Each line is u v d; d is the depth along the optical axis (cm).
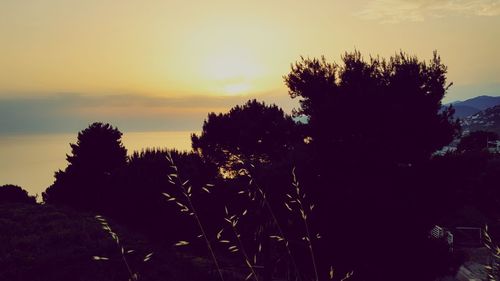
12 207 2408
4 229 1772
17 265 1262
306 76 1645
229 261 1115
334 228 1170
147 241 1546
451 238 2117
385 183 1286
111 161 3900
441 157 1405
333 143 1445
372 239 1188
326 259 1133
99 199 2102
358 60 1591
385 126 1402
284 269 667
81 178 3675
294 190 1170
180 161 1788
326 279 1041
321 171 1311
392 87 1490
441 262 1248
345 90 1534
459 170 1352
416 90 1471
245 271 1016
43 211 2269
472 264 1647
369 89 1459
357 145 1365
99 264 1258
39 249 1455
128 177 1794
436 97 1491
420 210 1240
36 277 1159
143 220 1642
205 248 1412
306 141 1622
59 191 3606
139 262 1286
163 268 1266
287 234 1137
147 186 1661
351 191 1233
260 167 1371
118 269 1238
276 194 1175
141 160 1862
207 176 1698
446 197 1309
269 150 3050
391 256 1205
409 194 1257
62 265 1258
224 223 1289
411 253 1218
